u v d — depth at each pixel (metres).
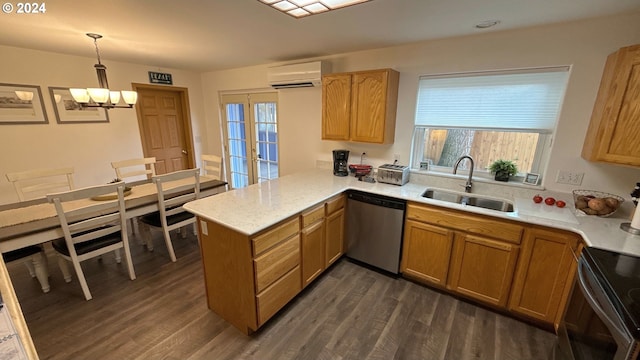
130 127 4.09
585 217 1.94
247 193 2.44
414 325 2.03
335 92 2.97
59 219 2.01
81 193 2.07
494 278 2.12
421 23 2.08
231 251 1.82
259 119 4.49
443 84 2.65
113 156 3.95
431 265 2.39
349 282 2.54
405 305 2.24
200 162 5.10
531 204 2.21
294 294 2.17
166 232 2.75
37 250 2.22
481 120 2.53
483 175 2.67
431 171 2.89
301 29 2.27
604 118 1.83
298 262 2.16
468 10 1.81
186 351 1.78
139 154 4.25
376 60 2.94
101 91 2.46
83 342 1.83
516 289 2.05
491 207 2.49
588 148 2.01
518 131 2.38
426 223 2.35
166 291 2.36
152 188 3.02
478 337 1.93
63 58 3.32
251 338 1.89
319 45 2.80
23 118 3.11
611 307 1.06
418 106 2.82
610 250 1.46
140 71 4.05
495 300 2.15
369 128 2.83
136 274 2.60
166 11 1.89
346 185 2.77
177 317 2.07
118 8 1.83
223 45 2.83
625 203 2.00
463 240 2.20
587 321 1.25
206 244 1.98
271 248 1.87
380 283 2.54
